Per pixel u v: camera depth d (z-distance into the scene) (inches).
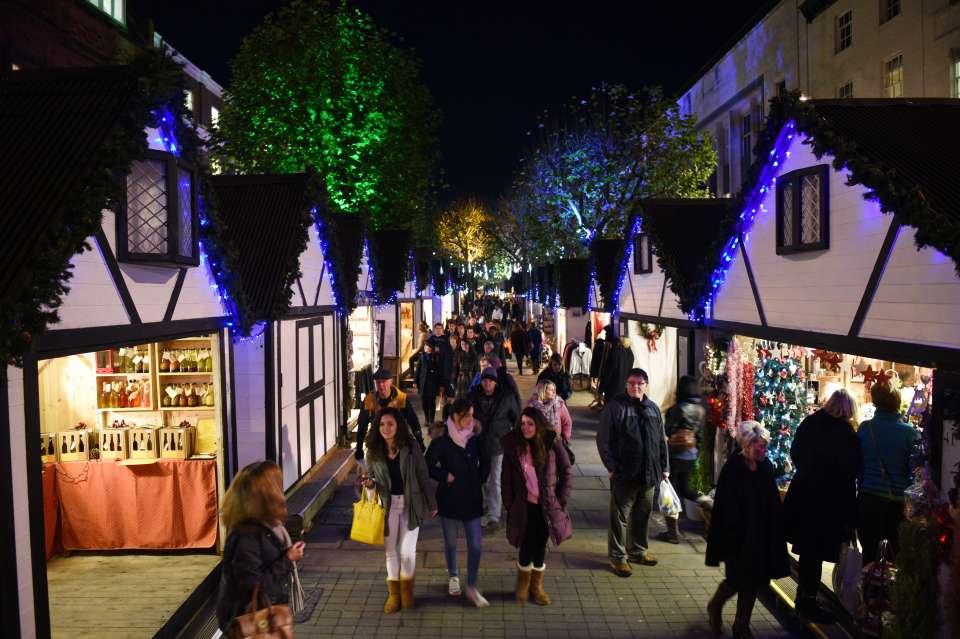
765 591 252.1
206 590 244.1
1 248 162.7
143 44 217.9
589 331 780.6
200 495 282.5
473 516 241.1
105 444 282.4
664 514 293.3
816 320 244.5
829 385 355.3
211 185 260.7
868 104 251.8
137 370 305.0
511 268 2529.5
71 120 197.3
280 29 738.2
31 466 162.9
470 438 243.9
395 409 238.2
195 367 303.1
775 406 320.8
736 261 319.9
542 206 1120.8
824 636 209.5
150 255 213.3
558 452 241.4
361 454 295.6
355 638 219.0
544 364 951.0
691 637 220.5
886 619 185.2
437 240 2319.1
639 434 269.6
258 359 332.2
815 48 949.2
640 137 899.4
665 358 484.1
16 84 215.8
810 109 237.9
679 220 429.4
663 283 464.4
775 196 274.7
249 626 131.7
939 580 169.8
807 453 219.3
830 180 235.1
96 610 232.4
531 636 220.5
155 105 207.3
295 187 379.9
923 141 219.6
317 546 302.2
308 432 399.9
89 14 632.4
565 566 278.2
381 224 860.6
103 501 280.1
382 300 670.5
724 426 324.5
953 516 165.5
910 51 752.3
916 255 187.2
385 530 238.7
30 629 161.5
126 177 201.5
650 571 272.7
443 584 261.0
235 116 745.0
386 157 806.5
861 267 214.8
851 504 215.8
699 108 1430.9
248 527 139.1
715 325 346.0
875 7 813.2
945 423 172.9
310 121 741.9
